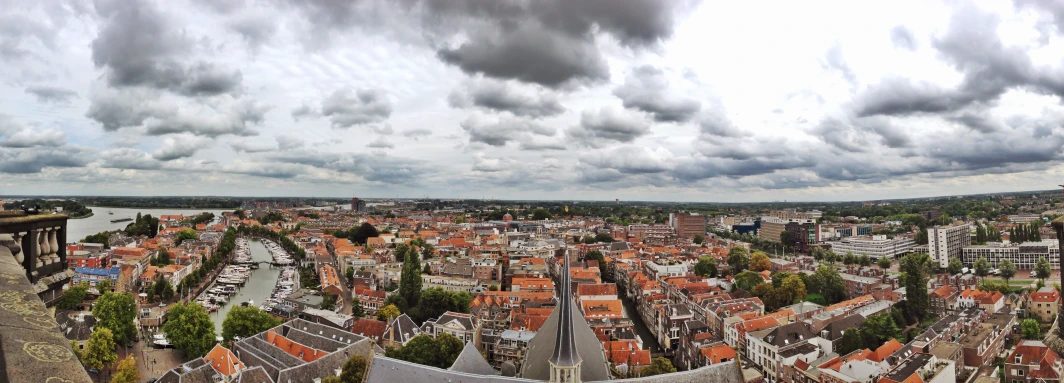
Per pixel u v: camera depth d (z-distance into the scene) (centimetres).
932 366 16075
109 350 17412
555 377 9481
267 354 16338
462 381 10256
